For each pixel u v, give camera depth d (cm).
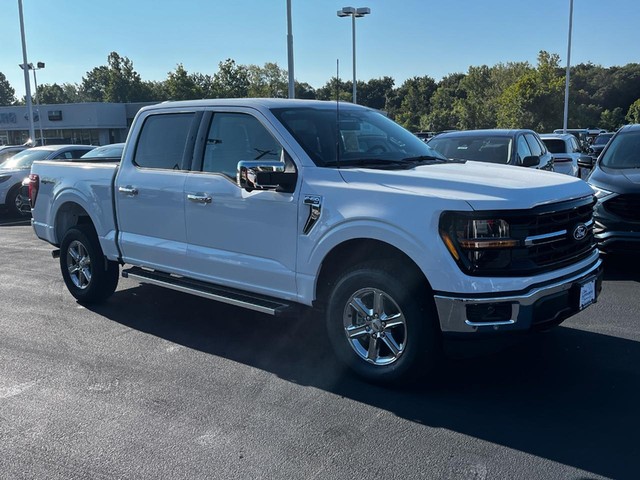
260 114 498
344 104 567
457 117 7381
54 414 409
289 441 368
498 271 387
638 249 712
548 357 493
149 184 567
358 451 355
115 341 554
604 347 513
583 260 441
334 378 464
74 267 679
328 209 439
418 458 346
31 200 723
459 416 396
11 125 5731
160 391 444
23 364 500
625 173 766
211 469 339
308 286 460
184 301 690
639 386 438
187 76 6219
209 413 408
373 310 438
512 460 342
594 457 344
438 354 421
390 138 540
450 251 387
